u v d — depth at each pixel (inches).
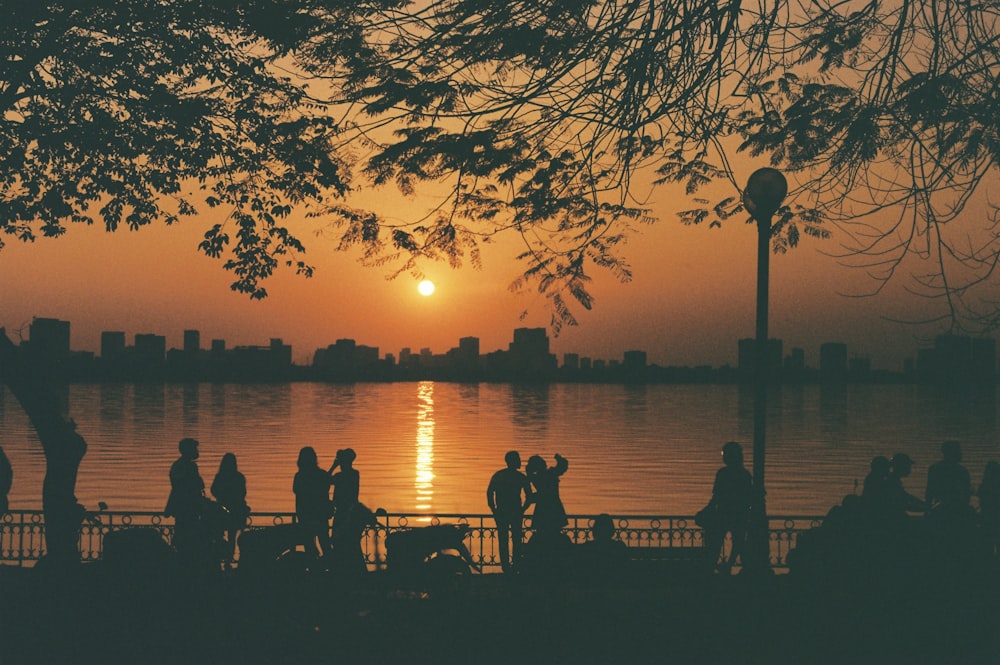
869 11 367.9
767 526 506.6
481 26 366.9
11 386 589.0
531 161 405.4
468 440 4963.1
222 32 574.6
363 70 387.9
